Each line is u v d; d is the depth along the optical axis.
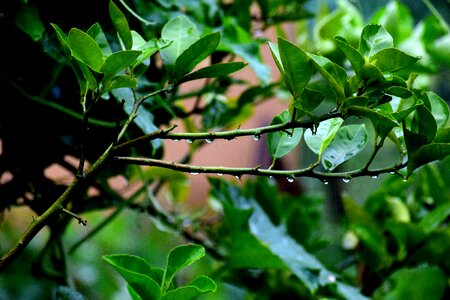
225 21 1.44
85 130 1.12
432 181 1.58
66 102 1.38
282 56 1.08
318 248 1.64
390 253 1.54
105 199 1.48
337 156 1.21
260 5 1.56
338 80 1.11
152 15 1.39
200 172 1.12
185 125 1.62
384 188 1.60
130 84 1.11
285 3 1.57
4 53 1.32
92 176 1.12
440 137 1.15
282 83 1.62
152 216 1.62
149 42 1.15
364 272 1.54
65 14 1.30
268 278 1.60
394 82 1.09
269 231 1.57
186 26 1.18
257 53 1.43
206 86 1.51
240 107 1.53
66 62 1.27
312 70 1.09
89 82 1.11
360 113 1.08
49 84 1.34
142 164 1.12
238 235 1.46
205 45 1.13
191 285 1.10
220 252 1.63
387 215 1.60
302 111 1.11
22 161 1.36
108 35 1.31
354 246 1.61
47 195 1.37
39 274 1.46
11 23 1.26
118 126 1.12
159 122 1.44
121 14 1.11
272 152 1.19
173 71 1.15
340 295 1.42
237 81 1.55
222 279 1.61
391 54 1.10
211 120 1.52
